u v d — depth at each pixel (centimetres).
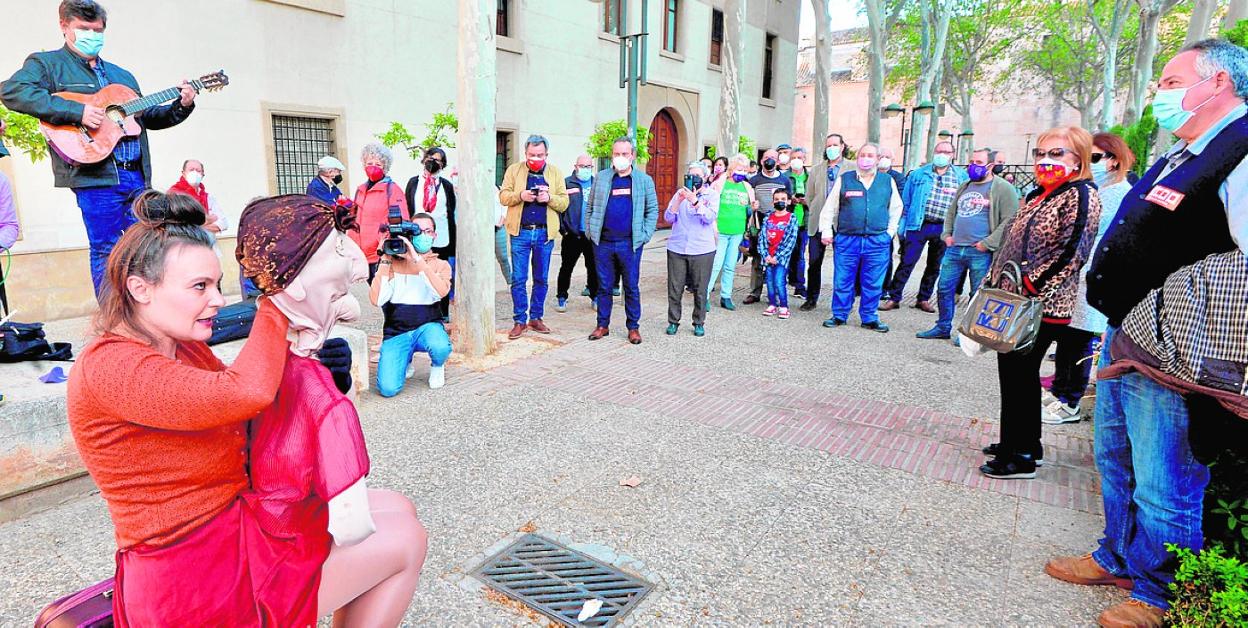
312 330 154
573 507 336
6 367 367
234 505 149
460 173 564
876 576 282
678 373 561
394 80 1019
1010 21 3005
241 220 147
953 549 303
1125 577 270
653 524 321
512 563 288
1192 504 239
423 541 183
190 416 134
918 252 829
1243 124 211
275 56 874
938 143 793
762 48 1908
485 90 551
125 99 410
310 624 158
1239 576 224
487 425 441
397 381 487
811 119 5009
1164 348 226
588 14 1361
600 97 1423
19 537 301
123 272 137
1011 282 337
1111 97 2269
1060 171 329
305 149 938
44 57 389
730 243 802
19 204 681
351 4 948
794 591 272
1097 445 275
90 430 136
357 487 150
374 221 608
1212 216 215
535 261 672
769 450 409
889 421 461
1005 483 370
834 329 731
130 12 743
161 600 142
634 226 628
